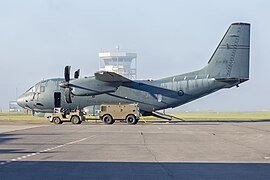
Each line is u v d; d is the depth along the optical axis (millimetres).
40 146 25656
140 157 20469
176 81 56375
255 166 17453
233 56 55875
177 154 21781
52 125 51844
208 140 30281
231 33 55844
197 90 56125
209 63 56219
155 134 36062
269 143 28094
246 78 55875
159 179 14242
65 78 56406
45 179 14273
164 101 56406
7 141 29000
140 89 56375
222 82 55844
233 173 15578
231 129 43250
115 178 14453
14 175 15055
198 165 17719
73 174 15297
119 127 47062
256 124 54344
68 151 23016
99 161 18938
